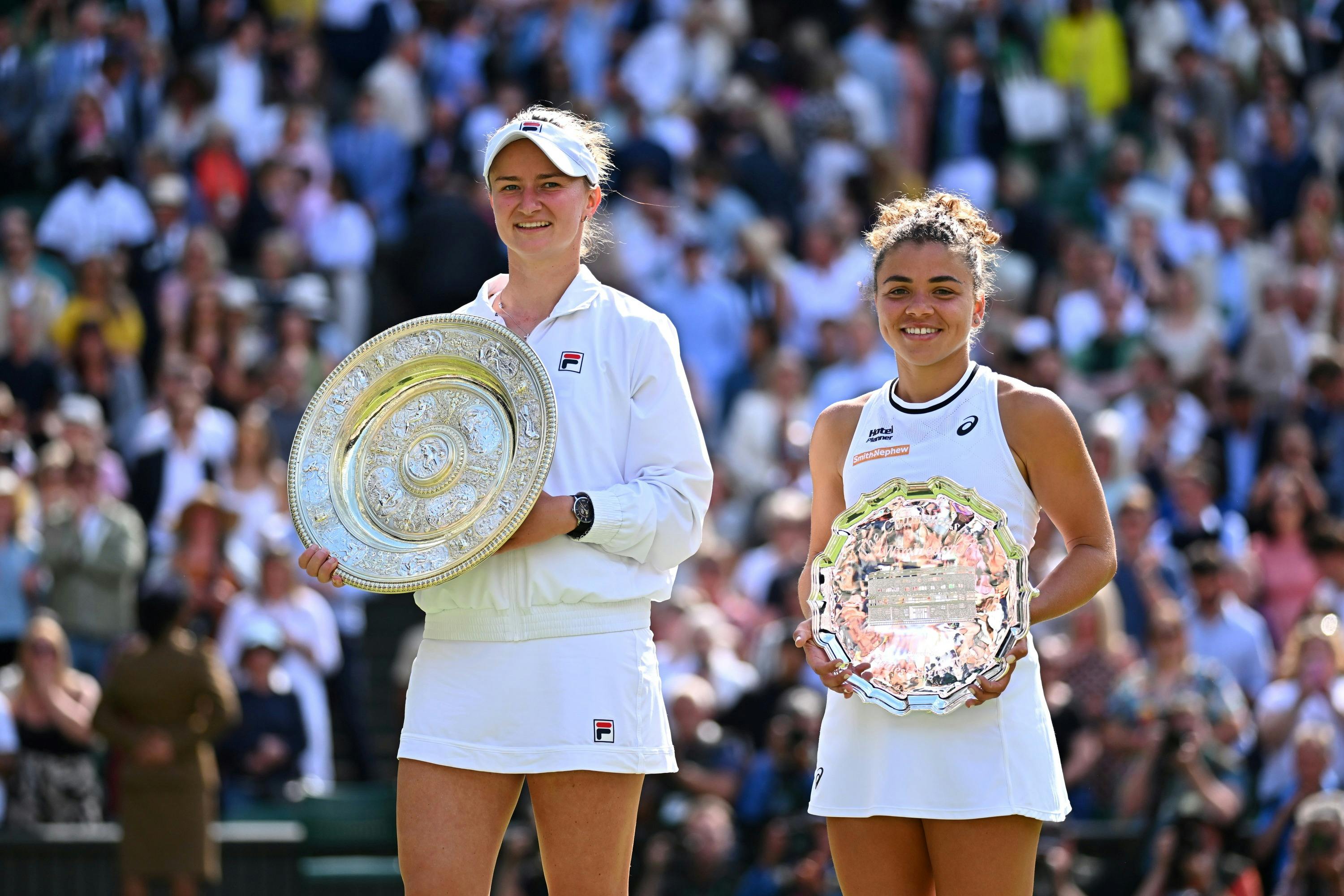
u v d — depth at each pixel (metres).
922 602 13.80
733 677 35.41
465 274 47.56
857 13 63.97
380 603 45.44
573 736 13.98
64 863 33.97
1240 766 29.66
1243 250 53.88
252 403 44.81
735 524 44.25
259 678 36.91
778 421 45.94
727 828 30.66
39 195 59.34
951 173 58.19
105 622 38.53
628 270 50.69
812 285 51.62
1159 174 58.56
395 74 59.06
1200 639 34.56
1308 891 26.81
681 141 57.00
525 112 14.64
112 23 60.09
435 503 14.18
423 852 14.01
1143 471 43.50
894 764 13.84
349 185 55.06
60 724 34.94
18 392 45.78
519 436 13.97
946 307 13.91
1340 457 44.97
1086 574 13.84
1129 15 65.00
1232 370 50.06
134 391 46.62
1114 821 30.31
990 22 63.09
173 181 52.78
